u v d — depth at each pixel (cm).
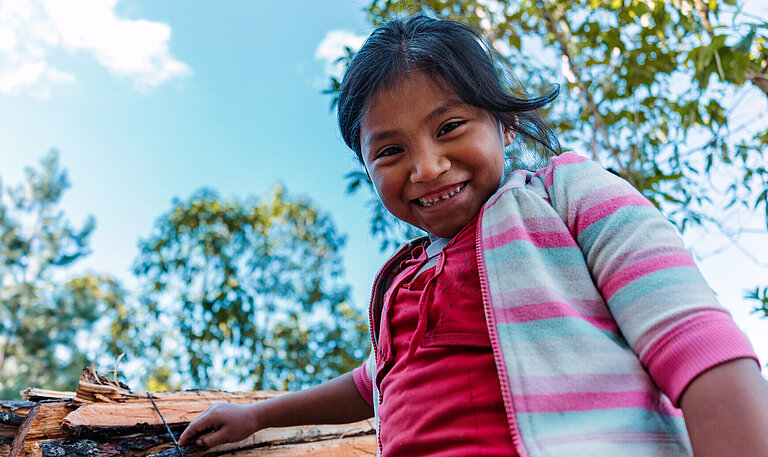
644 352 72
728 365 65
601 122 306
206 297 544
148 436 130
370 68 100
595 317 80
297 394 138
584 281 83
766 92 238
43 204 1870
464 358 87
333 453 147
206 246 582
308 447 146
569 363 77
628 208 83
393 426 90
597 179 91
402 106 94
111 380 144
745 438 62
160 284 562
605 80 312
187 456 128
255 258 601
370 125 98
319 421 137
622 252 79
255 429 133
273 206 650
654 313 72
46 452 115
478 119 96
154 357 546
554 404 75
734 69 190
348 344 598
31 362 1582
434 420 84
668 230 80
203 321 539
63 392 145
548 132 125
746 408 63
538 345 79
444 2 300
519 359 79
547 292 82
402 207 100
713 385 65
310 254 639
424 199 97
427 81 94
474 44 105
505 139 112
